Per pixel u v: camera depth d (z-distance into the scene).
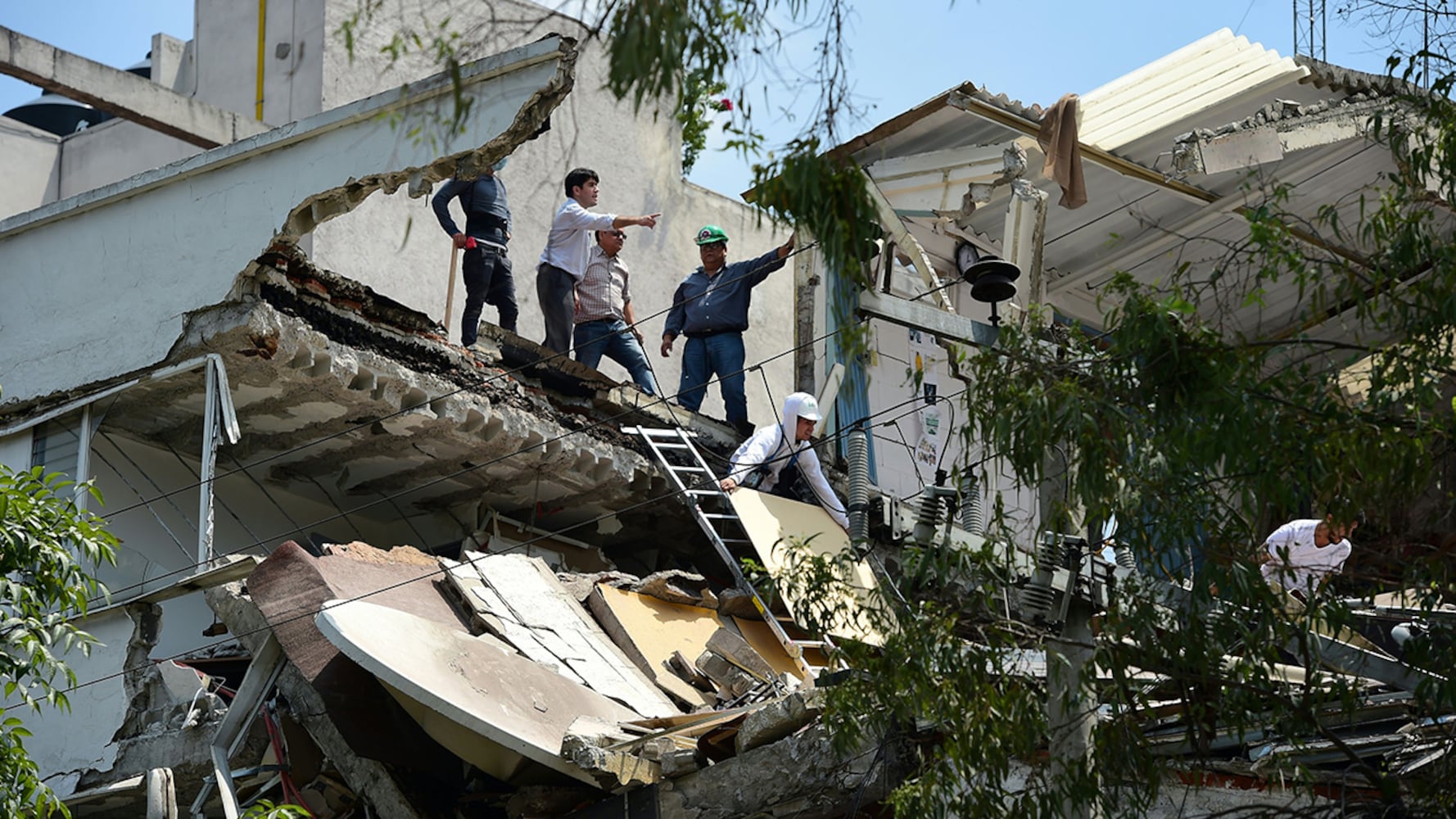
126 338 13.70
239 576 12.39
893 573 13.48
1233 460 7.25
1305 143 14.26
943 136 15.23
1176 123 15.12
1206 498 7.55
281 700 12.09
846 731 8.16
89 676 13.01
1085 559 8.29
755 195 7.39
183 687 12.64
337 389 13.72
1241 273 15.16
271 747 12.17
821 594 8.59
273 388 13.78
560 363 15.02
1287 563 7.59
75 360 13.96
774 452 14.76
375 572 12.37
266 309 13.20
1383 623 9.23
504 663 11.49
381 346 13.97
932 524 8.33
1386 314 7.43
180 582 12.51
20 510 9.77
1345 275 7.64
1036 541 8.20
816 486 14.67
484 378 14.60
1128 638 8.09
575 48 12.18
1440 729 8.09
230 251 13.29
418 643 11.09
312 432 14.55
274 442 14.76
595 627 13.13
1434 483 7.46
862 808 10.09
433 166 12.53
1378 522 7.60
